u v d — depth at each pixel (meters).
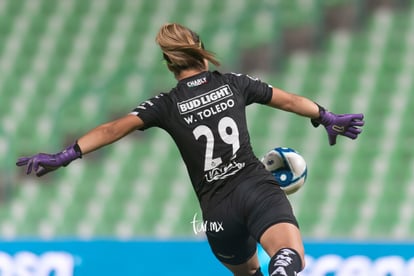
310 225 42.81
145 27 55.41
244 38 52.12
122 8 56.69
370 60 50.41
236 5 54.34
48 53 55.28
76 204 46.09
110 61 54.09
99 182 46.88
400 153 45.84
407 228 42.31
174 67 15.82
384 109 48.00
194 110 15.38
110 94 50.53
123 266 26.19
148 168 47.16
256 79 16.05
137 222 44.62
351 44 51.31
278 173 17.11
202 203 15.66
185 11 55.19
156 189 46.03
